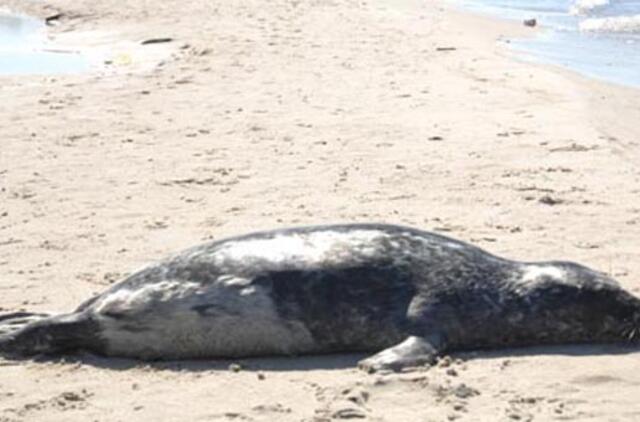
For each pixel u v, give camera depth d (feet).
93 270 43.55
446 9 146.82
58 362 34.68
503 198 54.60
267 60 96.22
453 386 31.96
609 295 35.70
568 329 35.50
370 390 31.94
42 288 41.39
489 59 99.55
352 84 85.56
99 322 34.81
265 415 30.45
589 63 104.06
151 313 34.53
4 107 77.71
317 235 35.83
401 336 34.55
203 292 34.55
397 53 101.50
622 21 134.31
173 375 33.47
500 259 36.76
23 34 118.01
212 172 59.67
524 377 32.94
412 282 35.14
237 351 34.63
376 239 35.83
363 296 34.68
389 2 149.38
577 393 31.89
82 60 100.68
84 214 52.03
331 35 111.75
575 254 45.73
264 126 70.90
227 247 35.53
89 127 71.10
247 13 126.62
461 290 35.19
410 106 77.36
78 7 132.87
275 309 34.42
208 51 101.14
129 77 89.66
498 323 35.09
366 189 56.13
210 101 79.20
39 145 66.23
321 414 30.32
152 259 44.98
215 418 30.32
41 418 30.60
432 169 60.29
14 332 35.53
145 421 30.25
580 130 69.92
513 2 159.63
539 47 114.32
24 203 54.03
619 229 49.60
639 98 84.23
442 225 49.78
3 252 46.19
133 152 64.49
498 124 71.67
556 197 54.80
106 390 32.42
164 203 53.83
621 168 60.85
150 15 125.70
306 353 34.78
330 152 64.08
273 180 57.98
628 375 33.14
